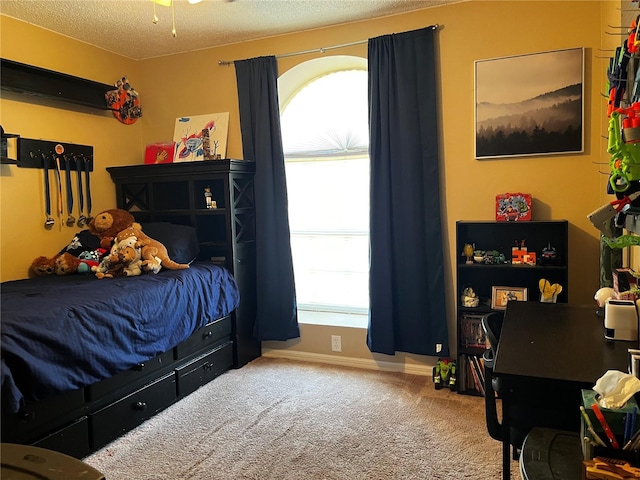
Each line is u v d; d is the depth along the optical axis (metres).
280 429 2.71
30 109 3.24
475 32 3.13
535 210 3.10
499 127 3.12
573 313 2.23
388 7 3.20
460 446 2.48
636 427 1.15
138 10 3.06
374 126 3.34
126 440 2.61
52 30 3.38
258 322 3.80
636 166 1.58
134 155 4.10
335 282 4.05
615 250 2.57
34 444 2.17
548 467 1.34
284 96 3.97
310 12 3.23
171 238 3.44
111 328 2.48
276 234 3.75
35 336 2.12
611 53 2.66
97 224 3.44
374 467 2.32
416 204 3.28
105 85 3.65
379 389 3.21
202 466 2.37
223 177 3.50
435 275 3.30
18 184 3.17
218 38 3.68
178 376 3.07
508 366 1.57
